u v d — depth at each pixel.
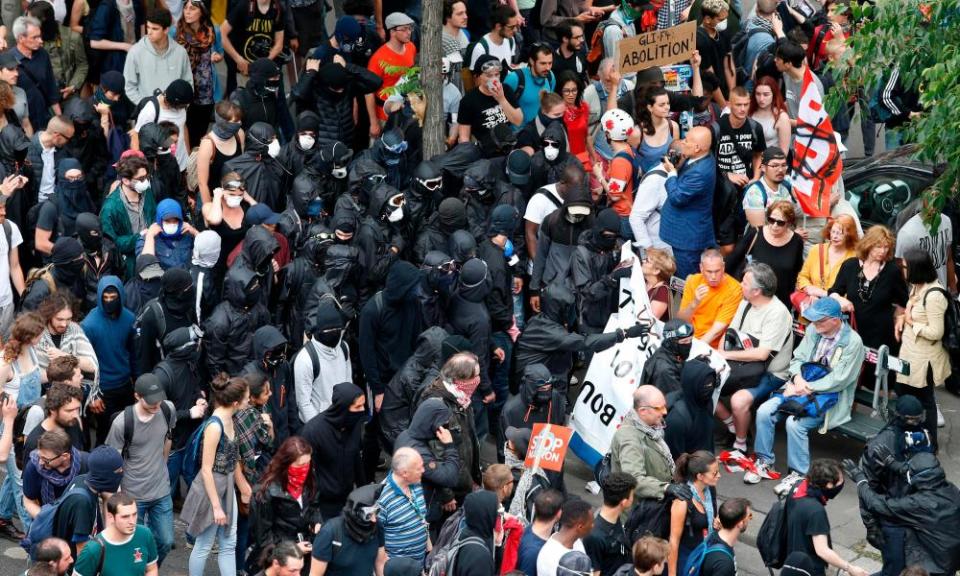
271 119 18.09
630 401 14.33
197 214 16.77
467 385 12.81
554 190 16.09
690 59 18.56
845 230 15.53
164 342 13.70
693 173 15.90
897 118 20.09
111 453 11.73
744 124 17.28
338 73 17.64
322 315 13.81
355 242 15.23
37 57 18.17
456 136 18.72
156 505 13.04
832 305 14.58
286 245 15.49
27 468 12.14
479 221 16.27
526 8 21.17
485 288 14.41
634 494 12.59
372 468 14.83
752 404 15.13
